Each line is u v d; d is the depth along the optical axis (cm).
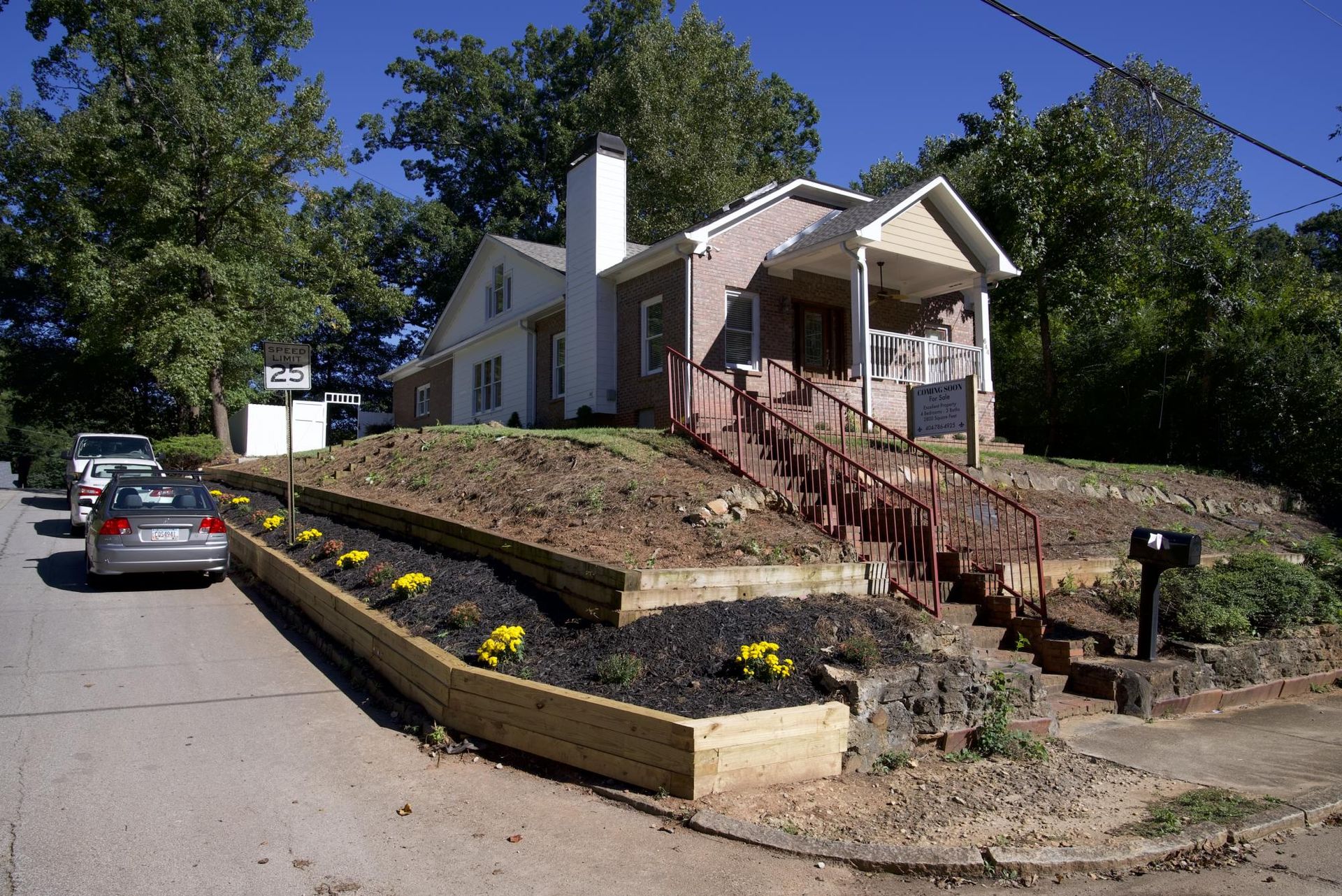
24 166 2555
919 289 1878
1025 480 1409
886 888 445
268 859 446
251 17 2864
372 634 789
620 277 1800
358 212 3098
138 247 2580
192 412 3569
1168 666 840
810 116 4591
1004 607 896
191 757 588
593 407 1812
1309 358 1834
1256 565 1059
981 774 614
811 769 569
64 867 429
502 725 607
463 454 1369
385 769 578
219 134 2488
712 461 1110
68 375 4025
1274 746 731
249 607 1088
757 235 1700
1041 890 453
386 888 420
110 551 1133
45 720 651
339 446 1972
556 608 764
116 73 2645
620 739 550
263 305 2688
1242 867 490
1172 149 3022
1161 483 1612
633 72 3409
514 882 430
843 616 742
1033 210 1962
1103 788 601
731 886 434
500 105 4659
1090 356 2255
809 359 1784
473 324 2653
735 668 645
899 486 1166
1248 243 2550
